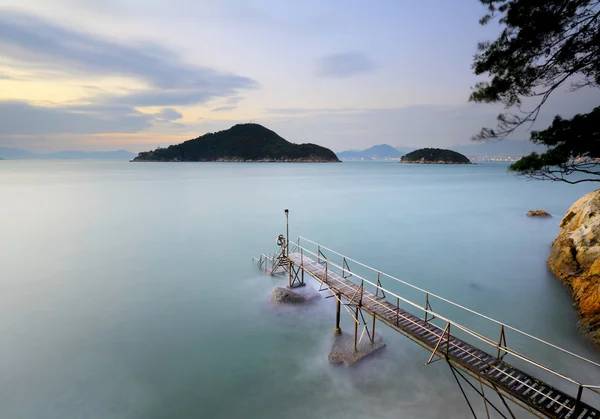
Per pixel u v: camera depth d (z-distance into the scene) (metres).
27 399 14.02
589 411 9.25
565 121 12.52
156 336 18.67
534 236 41.41
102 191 87.31
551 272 27.56
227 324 19.80
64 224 47.19
